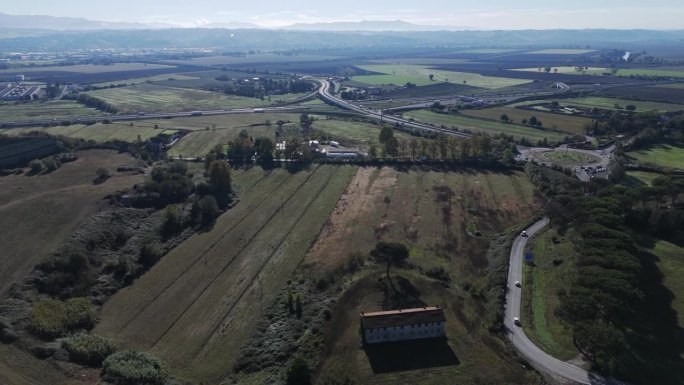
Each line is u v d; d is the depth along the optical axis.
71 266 132.38
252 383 95.19
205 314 119.62
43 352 100.75
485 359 98.62
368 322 103.31
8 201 172.88
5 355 99.25
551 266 136.88
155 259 146.62
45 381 92.62
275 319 116.12
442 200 194.38
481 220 175.38
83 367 98.12
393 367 96.19
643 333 108.50
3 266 133.25
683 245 150.38
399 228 168.38
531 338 107.00
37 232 151.12
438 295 121.56
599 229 136.25
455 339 105.06
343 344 103.38
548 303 119.88
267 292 128.88
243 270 140.75
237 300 125.38
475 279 134.75
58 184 191.62
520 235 159.62
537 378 93.75
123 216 167.25
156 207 181.12
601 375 95.31
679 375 96.38
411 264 138.75
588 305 105.00
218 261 146.12
